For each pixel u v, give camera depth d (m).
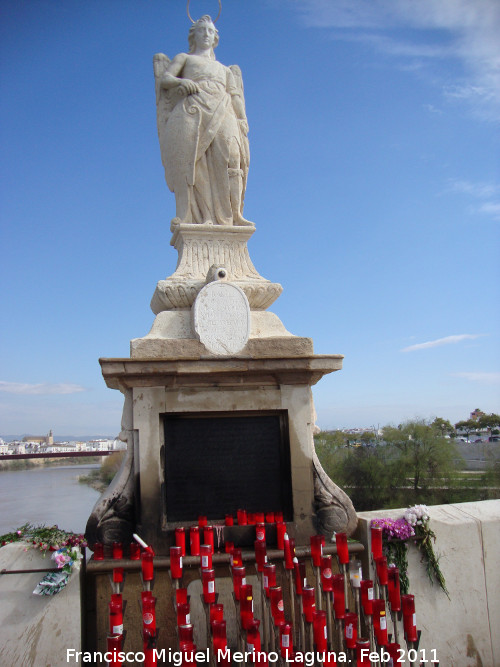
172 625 4.71
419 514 5.09
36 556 4.41
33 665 4.18
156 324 5.51
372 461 28.52
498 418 51.06
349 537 5.38
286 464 5.27
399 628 4.89
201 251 6.08
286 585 4.84
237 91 6.64
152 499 4.93
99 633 4.60
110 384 5.21
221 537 4.93
